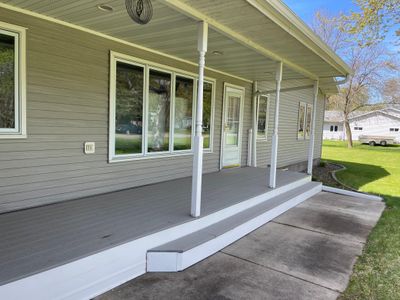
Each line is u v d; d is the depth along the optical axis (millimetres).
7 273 2074
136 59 4730
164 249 2996
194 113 6137
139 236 2857
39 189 3715
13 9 3291
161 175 5508
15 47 3365
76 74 3961
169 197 4383
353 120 34719
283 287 2768
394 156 17734
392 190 7957
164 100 5434
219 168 7152
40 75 3594
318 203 6098
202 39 3359
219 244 3535
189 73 5863
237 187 5363
